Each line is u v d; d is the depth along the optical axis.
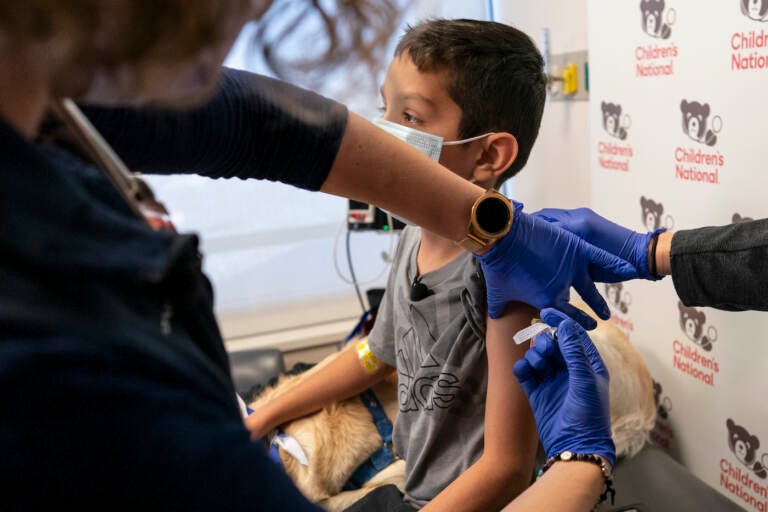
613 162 1.47
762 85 1.05
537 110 1.21
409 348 1.20
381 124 1.15
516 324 0.94
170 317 0.40
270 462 0.40
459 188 0.84
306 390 1.39
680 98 1.23
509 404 0.95
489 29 1.15
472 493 0.93
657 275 0.96
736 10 1.08
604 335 1.32
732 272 0.86
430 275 1.16
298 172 0.79
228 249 2.51
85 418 0.31
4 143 0.33
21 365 0.30
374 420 1.41
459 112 1.12
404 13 0.45
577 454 0.77
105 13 0.32
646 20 1.29
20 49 0.32
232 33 0.39
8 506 0.30
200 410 0.36
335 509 1.29
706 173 1.20
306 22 0.41
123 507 0.33
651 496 1.17
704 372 1.31
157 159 0.70
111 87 0.37
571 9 1.80
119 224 0.38
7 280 0.32
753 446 1.21
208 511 0.35
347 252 2.38
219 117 0.71
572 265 0.86
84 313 0.34
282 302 2.59
